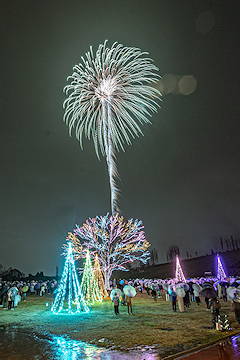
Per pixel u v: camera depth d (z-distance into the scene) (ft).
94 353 27.17
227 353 25.66
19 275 264.52
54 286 113.50
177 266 120.06
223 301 70.74
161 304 69.82
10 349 29.55
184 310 55.77
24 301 86.07
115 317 48.98
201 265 276.00
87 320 46.70
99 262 97.76
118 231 102.63
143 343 30.17
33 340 33.55
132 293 52.31
